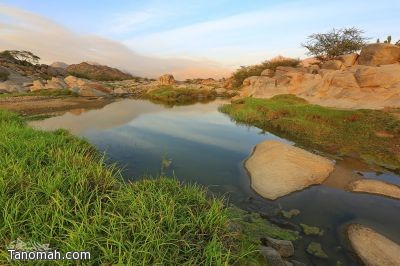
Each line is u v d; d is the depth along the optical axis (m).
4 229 4.49
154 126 22.78
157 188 7.14
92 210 5.43
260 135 20.62
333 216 8.63
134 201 5.69
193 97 59.72
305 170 11.98
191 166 12.98
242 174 12.18
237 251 5.32
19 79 74.06
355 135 18.23
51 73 105.75
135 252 4.23
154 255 4.30
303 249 6.93
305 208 9.10
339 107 26.58
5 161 7.20
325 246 7.07
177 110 35.75
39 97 42.84
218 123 25.75
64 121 23.17
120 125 22.42
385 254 6.73
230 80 77.06
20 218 4.79
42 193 5.81
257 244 6.29
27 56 115.00
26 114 26.39
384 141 16.64
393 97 24.12
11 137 9.98
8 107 29.27
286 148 14.23
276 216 8.55
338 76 30.58
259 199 9.70
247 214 8.45
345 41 50.66
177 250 4.62
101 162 8.38
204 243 5.02
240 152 15.77
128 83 111.12
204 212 6.06
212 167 12.98
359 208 9.19
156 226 4.96
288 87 40.56
